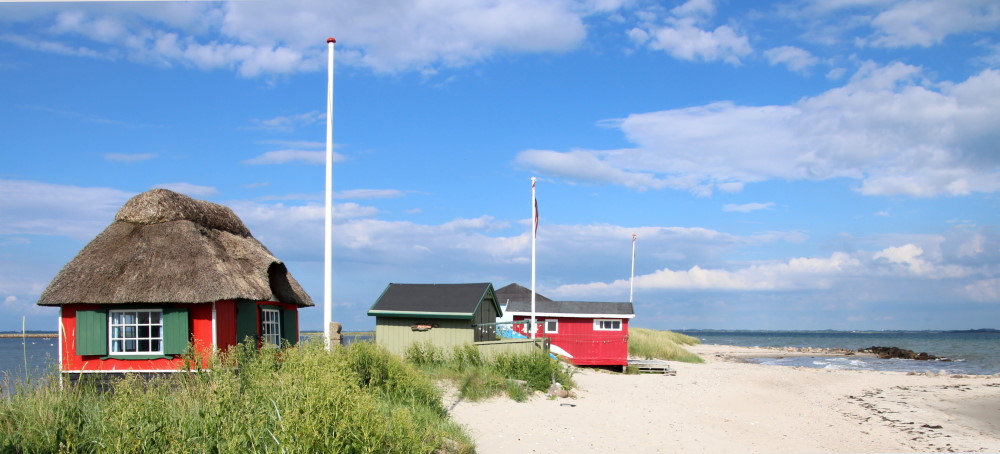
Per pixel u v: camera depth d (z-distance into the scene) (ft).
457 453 37.83
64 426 28.09
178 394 34.22
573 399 66.33
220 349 47.88
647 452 46.32
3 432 27.25
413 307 75.66
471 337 72.79
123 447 25.17
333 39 57.31
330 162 56.29
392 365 50.47
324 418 28.09
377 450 29.76
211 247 54.03
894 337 598.75
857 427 66.59
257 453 26.99
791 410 75.36
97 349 49.73
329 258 55.16
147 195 55.72
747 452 49.47
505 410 55.52
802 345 364.79
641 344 150.71
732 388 91.81
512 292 154.40
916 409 82.69
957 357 215.92
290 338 63.93
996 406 88.12
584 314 117.19
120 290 49.73
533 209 100.68
